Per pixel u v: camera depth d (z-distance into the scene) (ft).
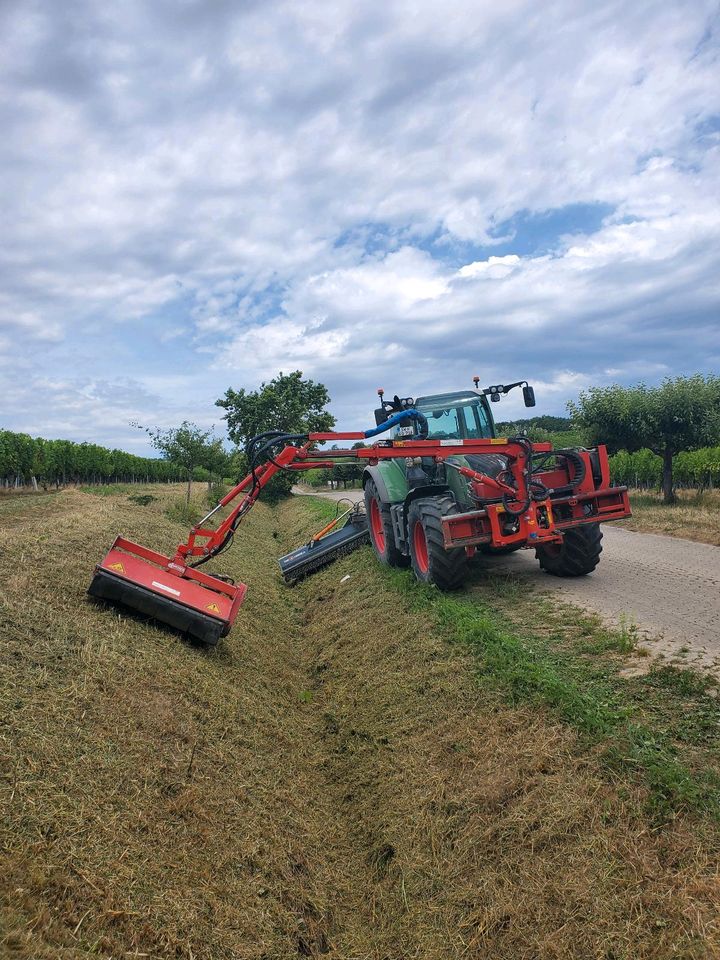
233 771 15.58
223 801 14.24
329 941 12.35
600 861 10.80
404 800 15.28
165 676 17.92
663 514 47.73
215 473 75.97
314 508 71.20
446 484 28.99
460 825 13.53
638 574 27.89
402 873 13.38
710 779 11.53
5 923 8.61
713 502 54.19
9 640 16.30
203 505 60.03
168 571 21.99
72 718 14.01
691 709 14.15
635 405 54.90
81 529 31.27
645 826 10.91
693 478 65.41
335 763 18.35
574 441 79.51
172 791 13.58
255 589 35.22
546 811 12.30
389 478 33.17
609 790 11.93
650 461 68.90
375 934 12.50
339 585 34.99
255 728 18.39
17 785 11.30
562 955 9.89
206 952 10.34
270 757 17.30
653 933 9.41
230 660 22.16
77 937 9.18
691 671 15.97
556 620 21.98
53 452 98.37
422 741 16.89
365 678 22.16
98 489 84.12
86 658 16.65
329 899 13.35
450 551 26.16
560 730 14.15
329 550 40.52
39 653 16.16
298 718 21.18
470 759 15.02
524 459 25.25
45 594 20.12
